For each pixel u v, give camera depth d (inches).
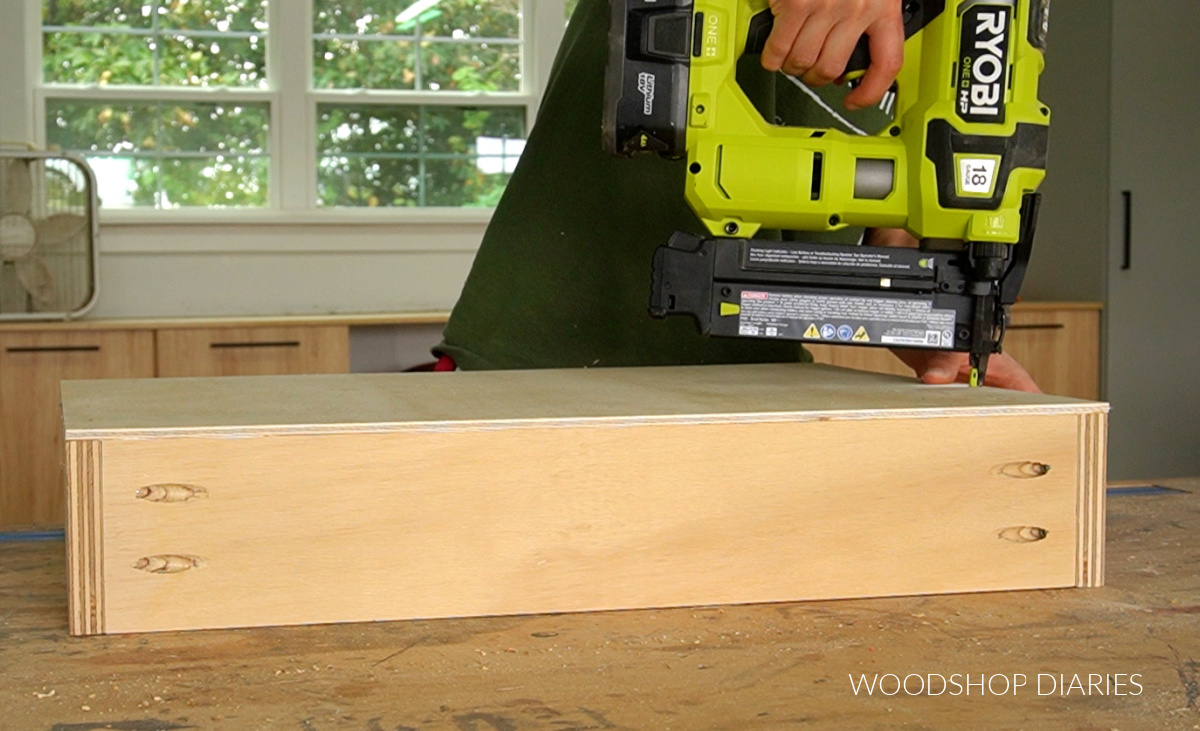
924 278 46.2
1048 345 145.6
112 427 34.4
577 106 61.6
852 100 45.7
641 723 28.9
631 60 45.9
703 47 45.5
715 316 46.6
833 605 38.9
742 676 32.3
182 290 148.0
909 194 45.5
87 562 34.5
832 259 46.4
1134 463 149.4
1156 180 147.7
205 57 150.3
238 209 151.5
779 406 39.8
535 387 46.4
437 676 32.0
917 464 39.8
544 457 36.9
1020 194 45.1
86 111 146.9
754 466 38.5
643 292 62.5
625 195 61.9
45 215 125.3
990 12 44.3
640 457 37.6
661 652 34.2
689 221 62.0
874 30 44.3
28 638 34.7
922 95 45.4
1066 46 151.4
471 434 36.3
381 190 157.4
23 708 29.7
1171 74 146.9
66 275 127.3
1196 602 39.8
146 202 149.6
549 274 62.6
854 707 30.1
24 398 120.6
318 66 153.9
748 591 38.7
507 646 34.4
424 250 155.5
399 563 36.2
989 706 30.3
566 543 37.3
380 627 35.9
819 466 39.0
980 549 40.6
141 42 148.3
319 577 35.8
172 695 30.6
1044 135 45.1
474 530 36.6
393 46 156.0
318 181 155.1
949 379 49.0
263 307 150.9
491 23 158.9
